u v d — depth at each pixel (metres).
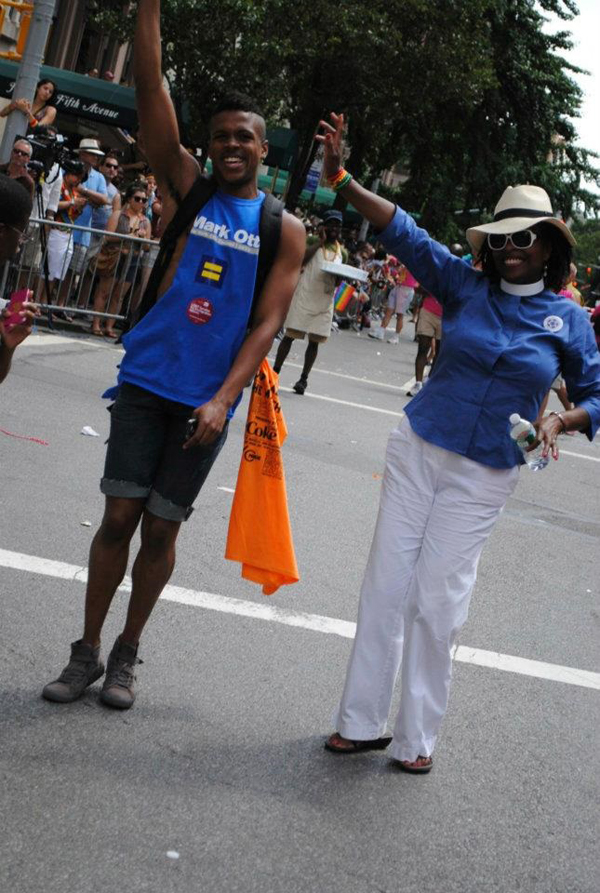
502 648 5.93
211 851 3.46
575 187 45.19
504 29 38.38
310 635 5.45
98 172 13.48
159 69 4.02
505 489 4.28
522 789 4.33
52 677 4.43
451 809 4.06
